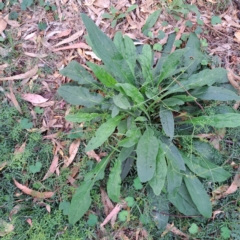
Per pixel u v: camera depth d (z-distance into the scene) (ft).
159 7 2.73
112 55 2.11
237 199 2.26
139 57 2.21
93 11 2.70
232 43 2.67
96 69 1.99
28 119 2.43
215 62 2.56
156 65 2.39
